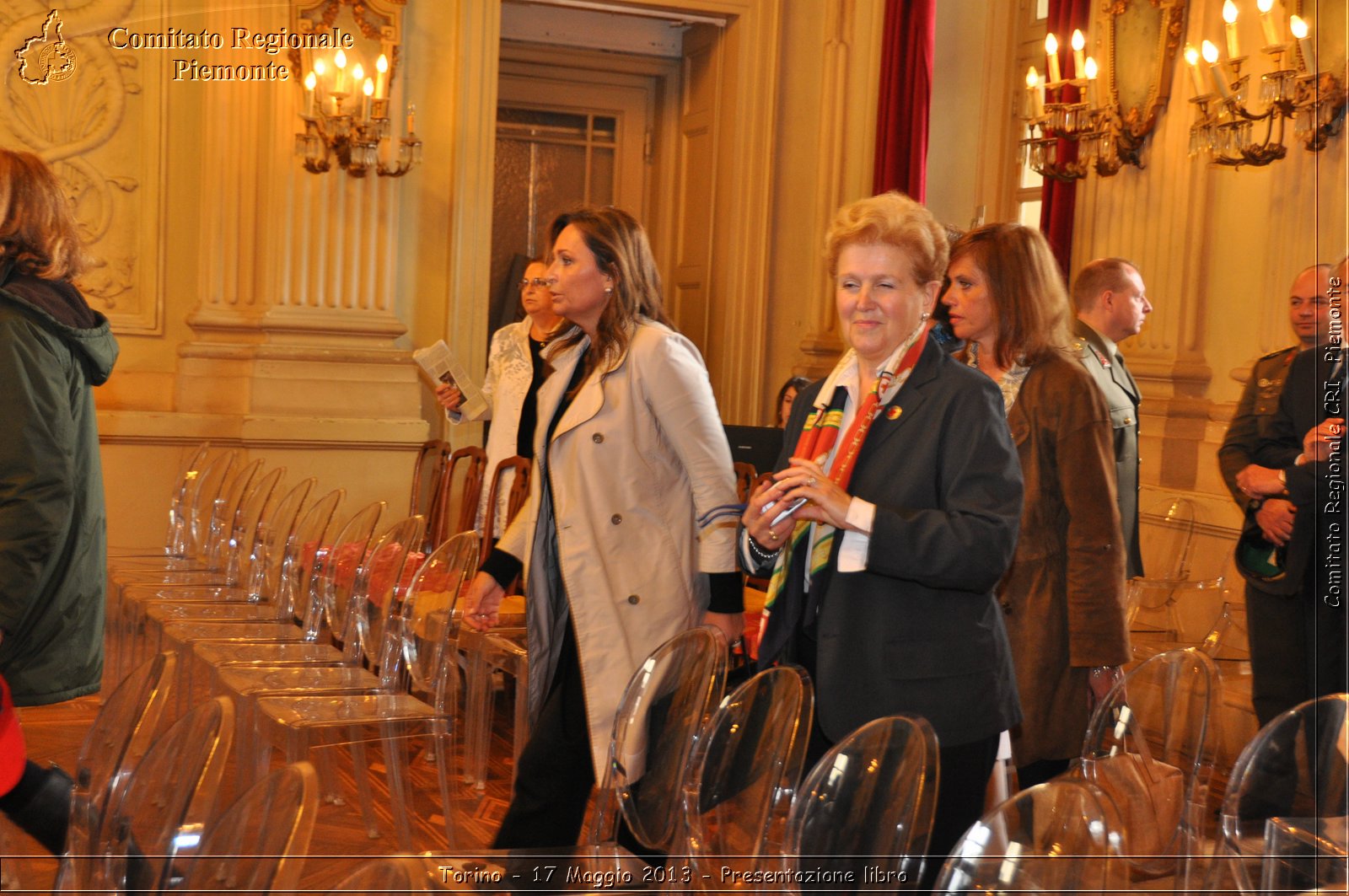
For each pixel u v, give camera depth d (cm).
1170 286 462
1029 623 243
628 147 721
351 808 357
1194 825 199
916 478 182
